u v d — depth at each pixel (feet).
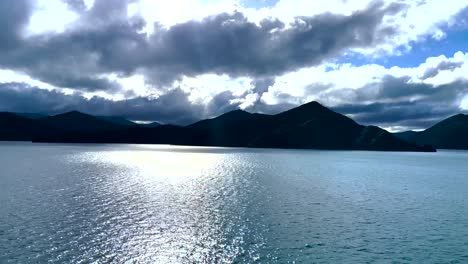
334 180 348.18
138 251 123.34
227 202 212.84
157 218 168.45
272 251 127.44
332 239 143.43
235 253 124.26
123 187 268.21
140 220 163.94
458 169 541.34
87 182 291.99
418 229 161.99
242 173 400.06
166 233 144.66
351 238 145.48
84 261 113.19
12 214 169.58
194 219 168.45
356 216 184.24
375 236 149.28
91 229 147.43
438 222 175.22
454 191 288.92
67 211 178.50
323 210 196.54
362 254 127.44
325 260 120.47
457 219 181.78
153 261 115.14
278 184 305.53
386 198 244.01
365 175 407.85
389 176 404.77
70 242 130.62
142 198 220.84
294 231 152.97
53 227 148.77
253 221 167.53
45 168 411.13
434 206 217.36
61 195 225.35
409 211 200.23
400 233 154.51
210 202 212.02
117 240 134.31
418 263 120.47
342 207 206.49
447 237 150.00
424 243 141.38
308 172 426.92
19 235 136.98
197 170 431.43
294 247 132.36
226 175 376.48
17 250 120.88
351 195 252.42
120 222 159.53
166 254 121.49
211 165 515.50
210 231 149.18
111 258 116.47
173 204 203.00
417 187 310.65
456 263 120.67
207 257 119.85
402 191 282.15
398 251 131.54
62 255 117.60
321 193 258.16
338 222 170.71
